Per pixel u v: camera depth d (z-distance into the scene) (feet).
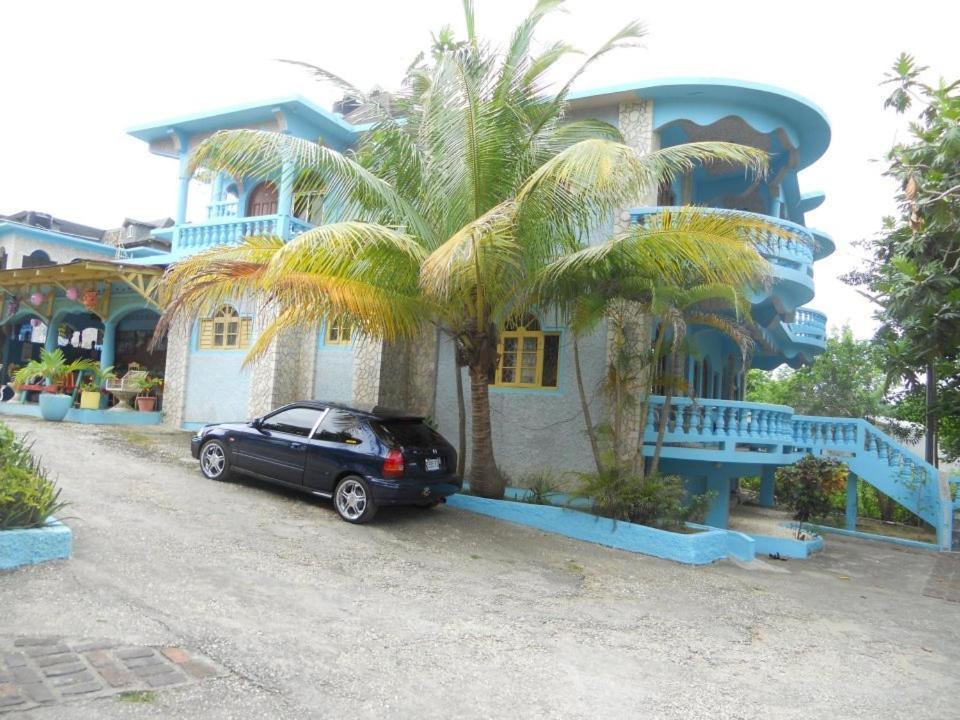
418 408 47.96
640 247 30.35
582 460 41.68
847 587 31.71
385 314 30.99
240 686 14.35
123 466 34.83
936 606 29.50
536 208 30.30
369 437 30.58
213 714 13.10
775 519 50.16
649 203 42.34
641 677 17.63
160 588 19.33
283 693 14.29
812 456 43.88
